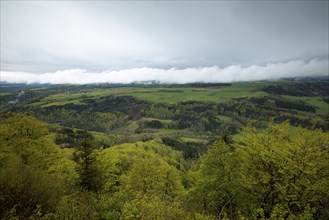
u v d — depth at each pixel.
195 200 28.06
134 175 36.44
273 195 20.00
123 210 10.07
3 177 9.37
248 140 21.64
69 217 8.64
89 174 25.94
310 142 18.73
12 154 24.00
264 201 20.44
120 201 11.13
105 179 28.34
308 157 17.98
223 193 23.50
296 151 18.48
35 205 9.29
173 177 38.62
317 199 19.09
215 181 24.02
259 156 20.00
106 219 9.65
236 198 23.62
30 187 9.52
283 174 19.16
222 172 23.94
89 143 27.55
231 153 24.39
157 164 42.00
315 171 17.66
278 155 19.23
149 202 11.11
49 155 29.34
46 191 9.93
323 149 19.25
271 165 20.06
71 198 11.26
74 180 25.20
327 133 20.53
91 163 26.84
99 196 12.06
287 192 18.72
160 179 35.91
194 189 26.86
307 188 17.75
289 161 18.23
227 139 30.03
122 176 37.56
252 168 21.09
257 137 21.59
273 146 19.62
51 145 30.66
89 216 9.41
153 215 10.12
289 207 19.09
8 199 8.91
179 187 37.59
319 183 17.62
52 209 9.47
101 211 10.11
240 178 22.44
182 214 12.07
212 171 25.00
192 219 12.11
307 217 15.13
